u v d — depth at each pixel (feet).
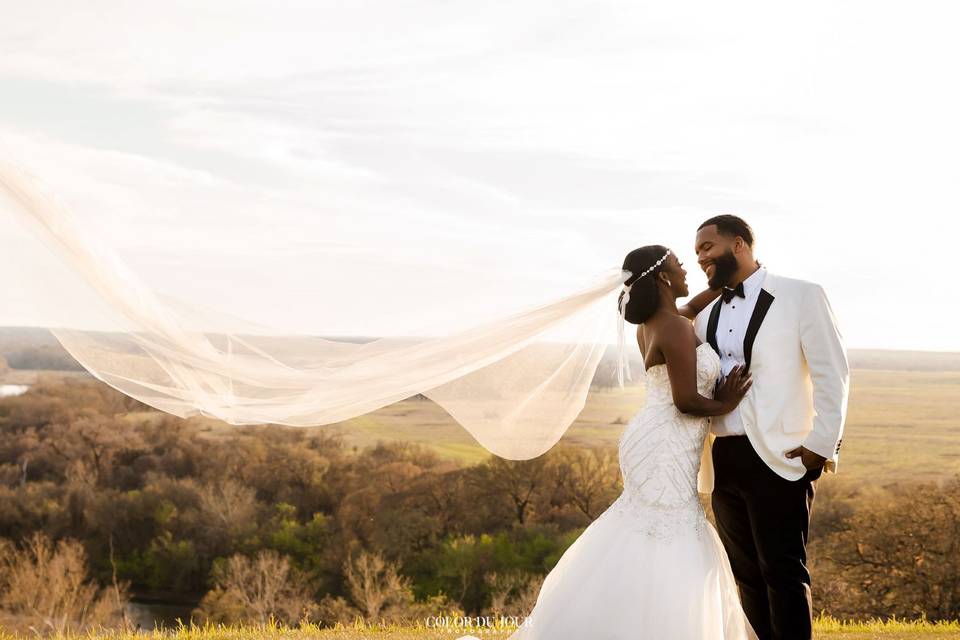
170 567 119.03
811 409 14.55
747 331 14.62
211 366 15.40
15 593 102.68
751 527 14.75
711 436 15.61
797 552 14.40
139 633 26.84
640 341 15.49
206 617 107.34
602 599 14.01
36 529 122.11
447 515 123.54
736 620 14.48
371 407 16.44
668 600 13.79
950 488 84.99
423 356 16.16
